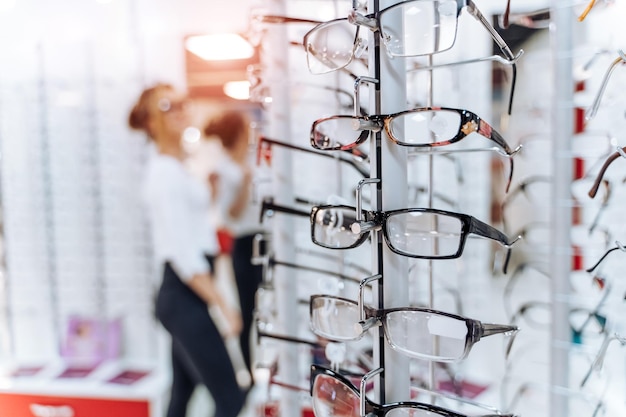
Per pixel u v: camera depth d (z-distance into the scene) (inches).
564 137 32.2
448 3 20.8
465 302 49.3
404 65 21.4
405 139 21.3
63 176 71.4
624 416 32.9
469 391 48.0
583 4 30.3
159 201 61.5
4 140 71.3
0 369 70.6
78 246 72.2
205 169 68.2
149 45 67.9
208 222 65.3
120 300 72.6
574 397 34.4
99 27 68.7
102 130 70.3
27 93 70.5
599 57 31.7
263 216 35.3
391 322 21.7
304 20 31.8
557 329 33.0
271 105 33.9
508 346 44.5
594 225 34.9
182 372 63.8
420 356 21.6
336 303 25.2
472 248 49.4
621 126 30.9
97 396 63.9
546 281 45.6
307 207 40.9
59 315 73.2
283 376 35.1
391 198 21.5
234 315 66.7
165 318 61.6
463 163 47.8
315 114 39.6
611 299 34.0
